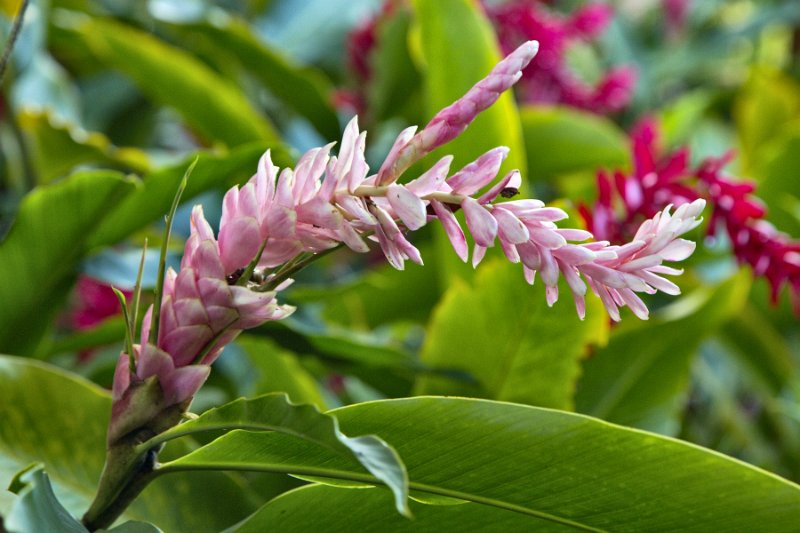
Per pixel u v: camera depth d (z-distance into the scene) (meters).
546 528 1.48
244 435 1.41
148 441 1.39
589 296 1.73
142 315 1.88
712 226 1.76
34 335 1.82
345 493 1.47
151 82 2.49
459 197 1.33
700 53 4.67
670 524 1.44
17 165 2.46
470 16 1.92
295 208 1.36
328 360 1.79
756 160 3.55
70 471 1.56
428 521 1.48
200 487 1.59
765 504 1.41
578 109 2.94
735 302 1.93
